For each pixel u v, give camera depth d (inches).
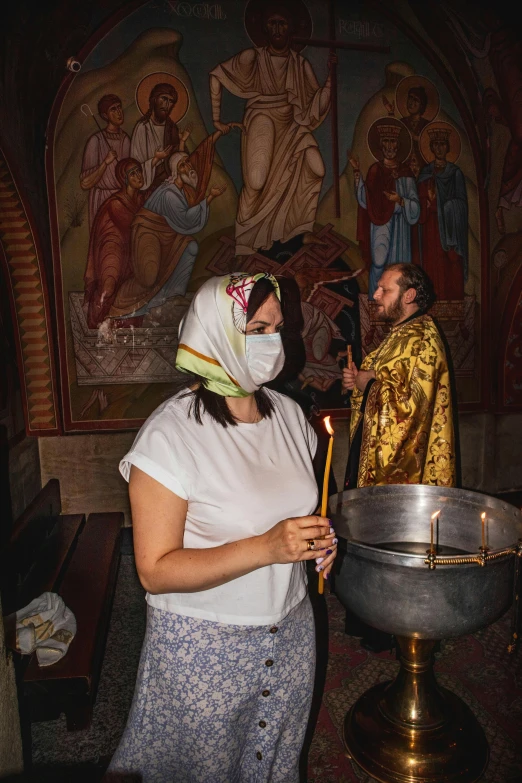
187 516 40.8
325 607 123.5
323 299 163.8
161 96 147.9
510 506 69.7
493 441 177.9
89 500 156.6
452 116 164.7
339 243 163.3
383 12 156.4
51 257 146.7
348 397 167.8
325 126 158.2
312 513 44.8
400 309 106.5
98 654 93.6
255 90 153.2
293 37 153.1
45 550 123.6
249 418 44.3
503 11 143.4
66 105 143.2
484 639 109.2
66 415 152.9
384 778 72.2
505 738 81.2
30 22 120.0
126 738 44.7
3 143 115.6
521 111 158.1
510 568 62.6
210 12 148.0
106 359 153.4
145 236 151.7
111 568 118.9
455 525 76.1
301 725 47.0
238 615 41.3
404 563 59.1
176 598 41.4
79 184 146.6
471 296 172.9
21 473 135.3
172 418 41.0
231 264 158.1
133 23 144.0
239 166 155.0
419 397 100.4
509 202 168.9
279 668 43.7
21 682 80.8
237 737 43.9
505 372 174.9
